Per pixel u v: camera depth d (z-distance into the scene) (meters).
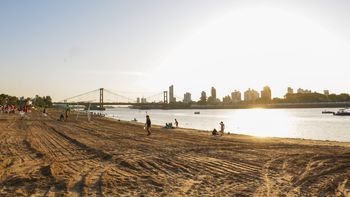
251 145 22.33
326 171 12.91
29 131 33.56
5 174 12.16
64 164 14.52
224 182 11.12
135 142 24.23
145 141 25.09
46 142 23.59
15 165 14.02
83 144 22.38
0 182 10.92
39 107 185.50
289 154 17.61
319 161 15.27
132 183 10.95
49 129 37.16
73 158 16.30
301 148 20.58
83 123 52.38
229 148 20.47
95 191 9.90
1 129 35.25
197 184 10.84
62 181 11.04
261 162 15.07
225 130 58.06
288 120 99.75
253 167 13.83
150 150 19.36
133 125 50.59
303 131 55.69
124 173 12.61
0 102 139.88
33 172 12.56
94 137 28.22
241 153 18.16
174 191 9.95
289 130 58.03
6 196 9.30
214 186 10.58
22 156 16.64
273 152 18.53
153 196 9.39
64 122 53.88
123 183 10.93
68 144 22.50
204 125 73.19
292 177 11.86
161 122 85.69
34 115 80.62
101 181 11.18
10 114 82.88
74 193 9.66
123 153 17.89
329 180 11.34
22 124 45.34
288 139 29.12
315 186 10.55
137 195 9.48
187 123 81.94
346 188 10.32
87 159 16.03
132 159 15.77
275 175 12.23
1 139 25.08
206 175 12.24
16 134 29.70
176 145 22.22
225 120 100.94
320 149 20.00
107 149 19.67
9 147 20.27
